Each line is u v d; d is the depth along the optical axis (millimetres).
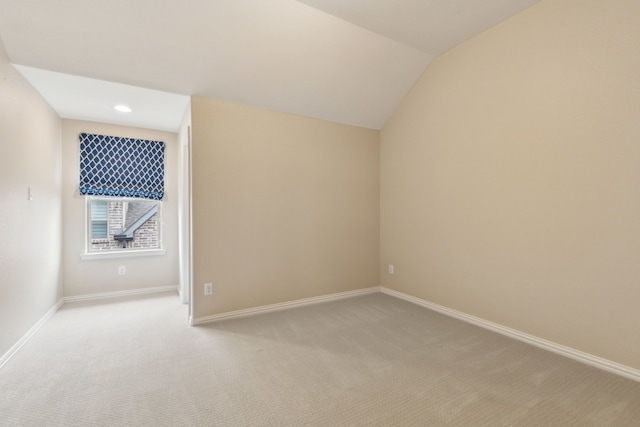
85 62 2414
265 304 3314
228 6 2287
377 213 4129
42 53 2283
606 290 2064
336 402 1736
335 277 3793
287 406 1700
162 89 2799
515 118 2568
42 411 1645
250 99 3121
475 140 2898
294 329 2812
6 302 2197
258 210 3258
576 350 2215
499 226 2709
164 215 4223
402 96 3668
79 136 3686
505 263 2666
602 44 2057
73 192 3672
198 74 2732
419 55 3189
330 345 2475
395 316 3164
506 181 2646
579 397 1772
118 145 3891
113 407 1682
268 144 3311
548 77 2348
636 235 1932
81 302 3648
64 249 3623
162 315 3199
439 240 3287
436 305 3328
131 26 2242
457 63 3049
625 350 1982
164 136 4191
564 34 2248
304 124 3543
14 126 2346
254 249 3242
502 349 2396
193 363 2174
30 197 2643
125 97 2980
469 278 2975
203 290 2971
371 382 1937
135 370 2076
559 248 2305
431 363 2178
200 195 2947
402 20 2631
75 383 1913
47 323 2947
